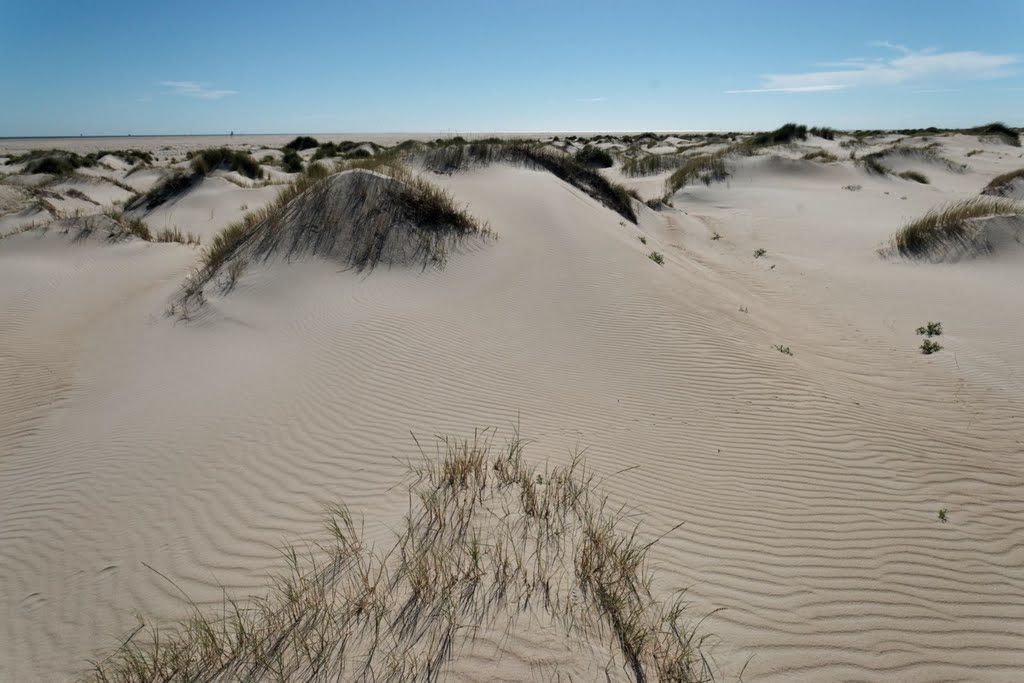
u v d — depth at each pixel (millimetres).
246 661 3533
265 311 9836
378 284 10477
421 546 4426
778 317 10797
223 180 22469
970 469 6020
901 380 8297
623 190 21172
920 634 4023
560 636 3613
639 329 8836
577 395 7070
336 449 5977
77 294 11945
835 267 14570
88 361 8906
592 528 4660
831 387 7762
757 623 3961
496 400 6887
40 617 4156
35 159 32250
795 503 5363
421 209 12461
